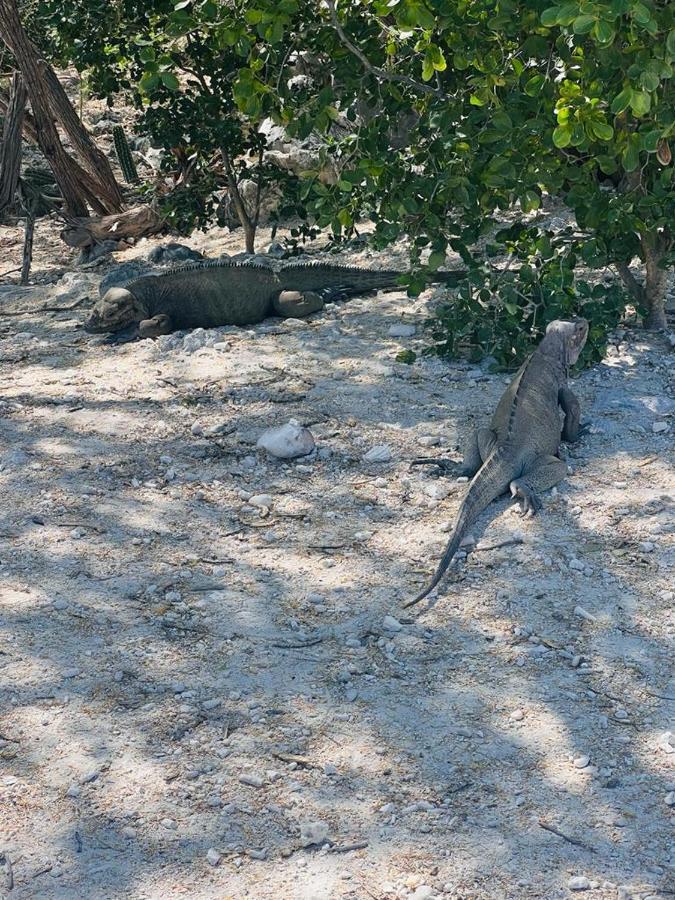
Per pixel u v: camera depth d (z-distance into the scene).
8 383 3.62
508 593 2.80
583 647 2.68
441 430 3.29
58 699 2.59
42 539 2.96
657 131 3.08
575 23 2.74
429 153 3.50
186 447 3.27
